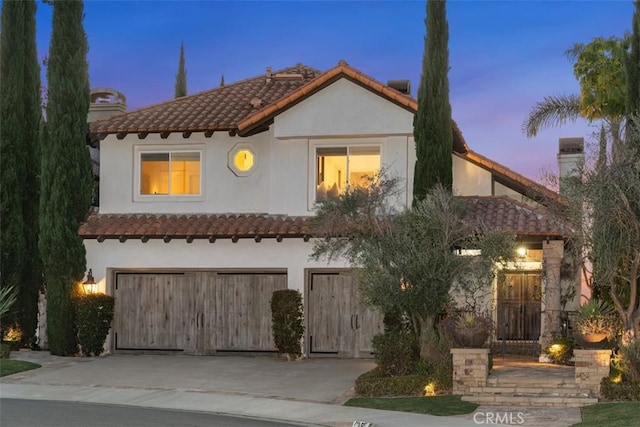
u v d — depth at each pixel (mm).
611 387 16094
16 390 17484
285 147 23500
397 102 22141
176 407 15672
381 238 17828
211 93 27062
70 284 23438
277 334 22359
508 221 20609
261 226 22797
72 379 18984
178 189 24609
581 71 24188
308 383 18516
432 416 14578
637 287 17844
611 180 15430
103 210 24766
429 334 17703
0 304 20875
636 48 19109
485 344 17953
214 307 23750
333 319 23000
